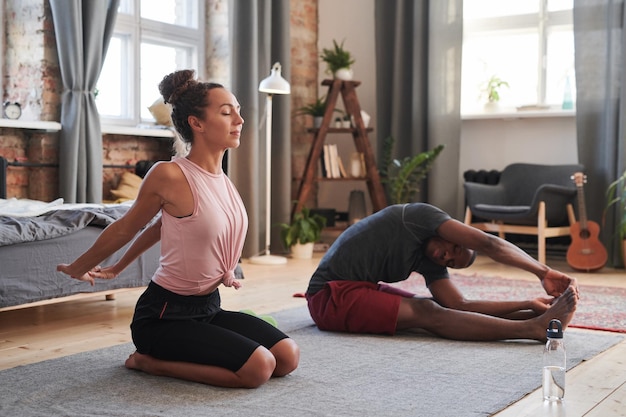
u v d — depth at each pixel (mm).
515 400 2373
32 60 5371
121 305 4133
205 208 2449
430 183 6961
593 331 3568
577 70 6359
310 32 7555
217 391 2414
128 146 6117
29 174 5426
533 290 4863
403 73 7117
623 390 2533
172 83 2529
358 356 2949
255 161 6574
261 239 6820
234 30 6547
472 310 3385
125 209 3875
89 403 2273
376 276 3449
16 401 2287
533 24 6879
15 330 3475
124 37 6246
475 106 7168
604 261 5879
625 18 6141
